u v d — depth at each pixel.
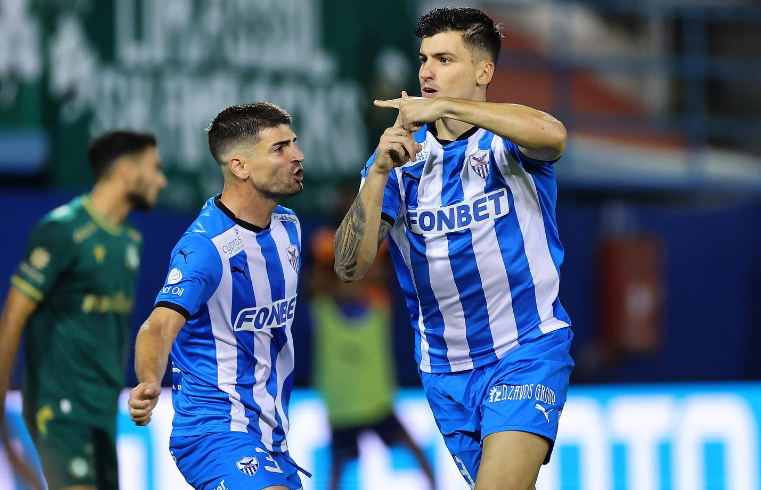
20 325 16.36
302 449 25.27
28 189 30.17
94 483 16.83
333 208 32.50
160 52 30.88
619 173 37.81
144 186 17.56
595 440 26.12
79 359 16.78
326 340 25.19
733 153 41.75
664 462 26.66
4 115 29.56
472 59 13.16
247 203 13.85
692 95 42.34
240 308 13.69
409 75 33.66
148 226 29.94
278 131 13.73
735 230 36.09
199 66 31.30
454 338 13.58
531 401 12.79
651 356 34.78
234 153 13.66
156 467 22.81
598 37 43.25
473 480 13.93
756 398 28.00
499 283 13.17
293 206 32.22
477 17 13.23
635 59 39.88
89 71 30.14
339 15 33.00
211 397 13.70
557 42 41.09
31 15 29.70
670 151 39.81
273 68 32.16
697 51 43.59
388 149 12.36
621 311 34.09
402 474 25.39
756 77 41.44
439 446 26.25
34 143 29.67
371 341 25.22
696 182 38.50
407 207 13.36
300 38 32.59
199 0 31.33
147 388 11.96
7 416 16.80
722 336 35.66
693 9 40.22
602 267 34.69
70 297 16.78
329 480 25.14
